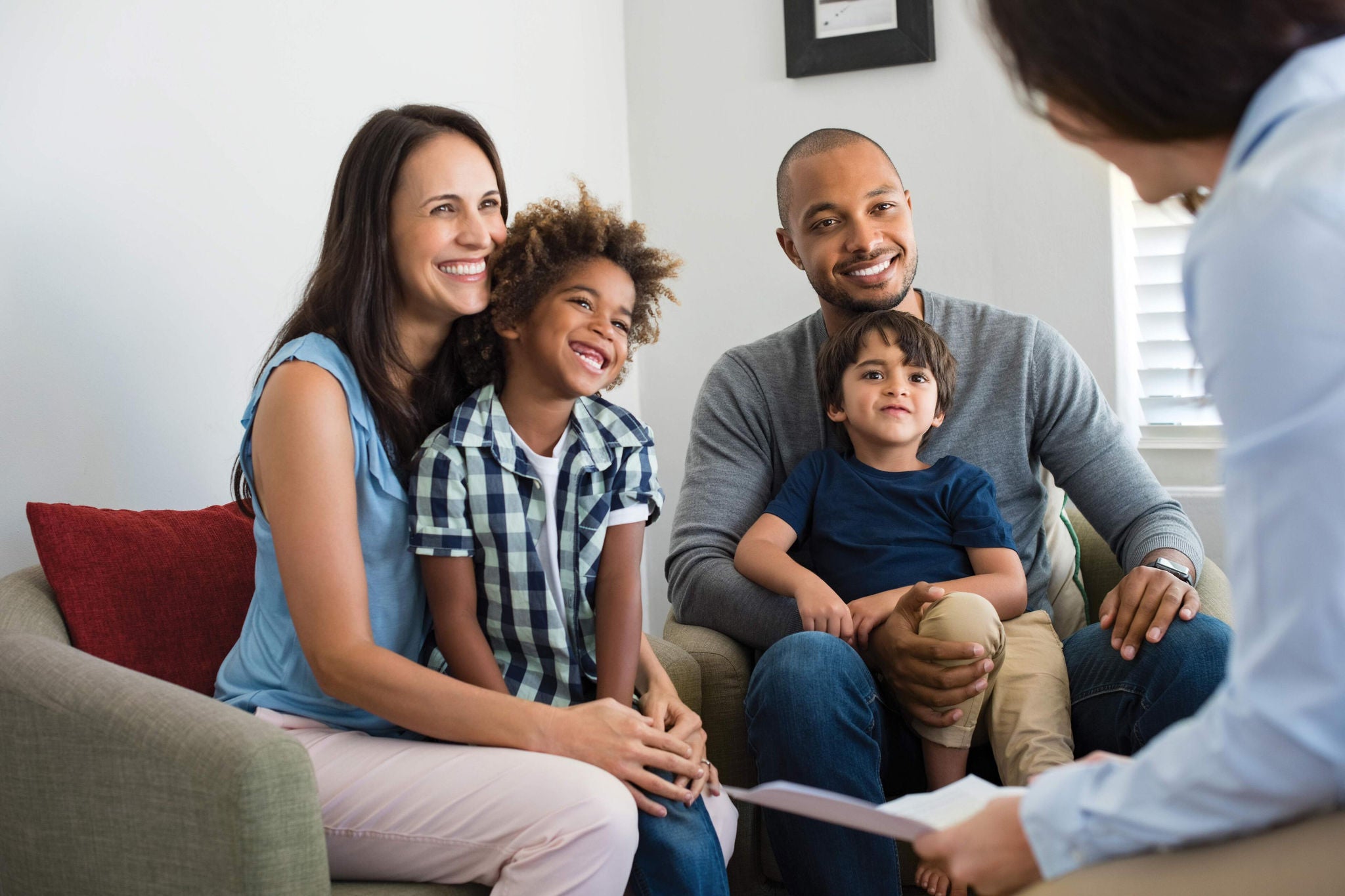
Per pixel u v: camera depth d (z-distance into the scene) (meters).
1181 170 0.73
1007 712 1.50
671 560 1.82
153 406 1.68
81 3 1.58
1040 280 2.62
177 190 1.71
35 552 1.52
